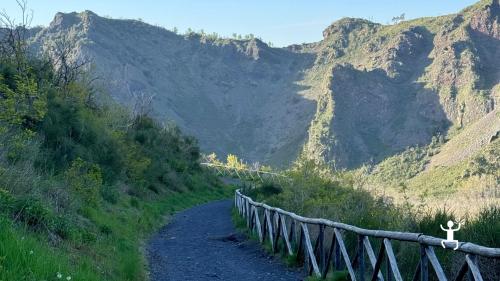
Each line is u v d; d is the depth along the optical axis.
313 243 11.51
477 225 8.48
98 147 22.11
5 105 12.60
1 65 17.83
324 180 17.88
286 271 11.32
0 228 6.21
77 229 10.65
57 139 17.69
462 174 133.75
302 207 15.67
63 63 24.08
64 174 15.12
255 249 14.59
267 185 29.08
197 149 54.66
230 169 92.69
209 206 35.09
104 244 11.34
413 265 8.46
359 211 13.09
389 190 17.44
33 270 5.73
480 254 5.45
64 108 19.52
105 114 28.36
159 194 33.25
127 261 10.34
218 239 17.64
